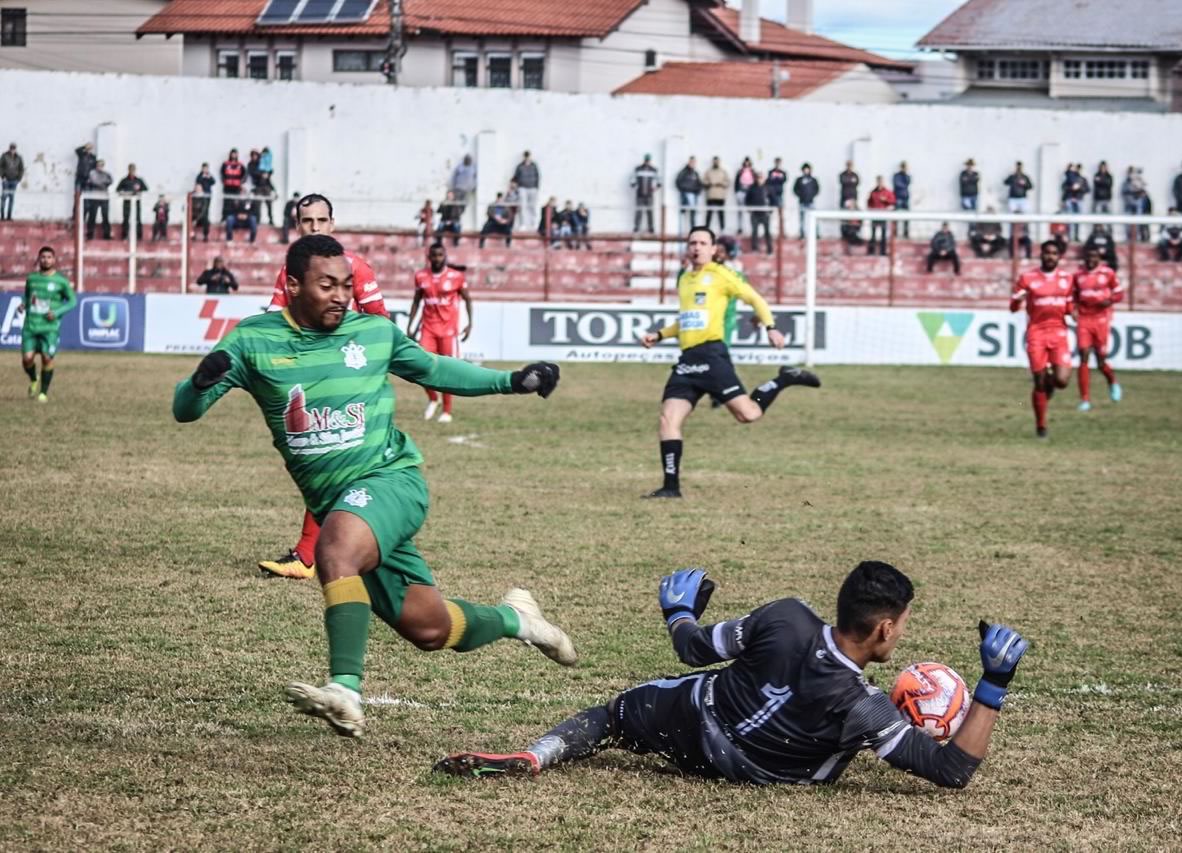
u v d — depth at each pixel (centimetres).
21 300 3562
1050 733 700
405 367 640
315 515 634
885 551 1176
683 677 621
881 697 590
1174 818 584
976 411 2488
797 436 2084
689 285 1486
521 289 4253
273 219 4647
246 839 533
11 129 4834
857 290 4306
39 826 538
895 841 550
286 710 709
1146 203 4816
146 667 782
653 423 2222
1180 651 863
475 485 1519
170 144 4881
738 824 562
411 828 550
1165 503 1459
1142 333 3653
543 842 538
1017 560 1146
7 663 782
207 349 3603
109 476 1516
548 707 728
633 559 1122
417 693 748
